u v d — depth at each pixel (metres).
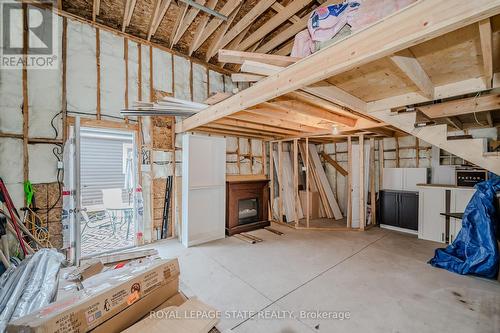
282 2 3.34
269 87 2.23
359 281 2.68
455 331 1.86
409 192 4.61
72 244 3.18
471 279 2.70
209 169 4.29
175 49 4.61
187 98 4.69
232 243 4.07
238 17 3.79
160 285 1.46
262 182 5.20
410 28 1.26
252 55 1.98
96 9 3.48
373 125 3.74
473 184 3.74
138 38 4.07
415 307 2.18
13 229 2.65
